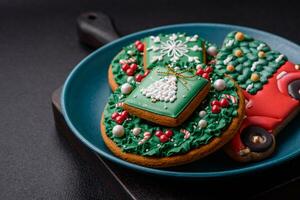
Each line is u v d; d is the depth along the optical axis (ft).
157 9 2.18
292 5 2.17
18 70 1.95
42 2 2.22
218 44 1.81
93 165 1.59
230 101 1.48
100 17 1.98
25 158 1.65
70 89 1.64
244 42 1.70
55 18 2.16
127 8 2.19
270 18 2.12
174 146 1.42
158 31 1.81
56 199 1.55
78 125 1.56
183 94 1.46
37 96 1.85
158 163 1.41
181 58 1.61
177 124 1.43
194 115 1.46
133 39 1.79
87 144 1.45
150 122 1.47
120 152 1.45
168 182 1.45
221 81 1.50
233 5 2.19
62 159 1.65
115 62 1.69
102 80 1.72
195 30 1.82
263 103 1.55
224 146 1.47
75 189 1.57
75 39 2.06
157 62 1.61
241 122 1.46
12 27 2.13
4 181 1.59
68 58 1.99
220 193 1.43
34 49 2.03
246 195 1.43
